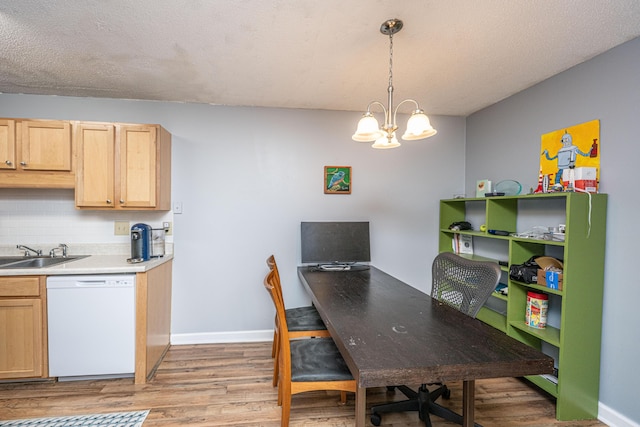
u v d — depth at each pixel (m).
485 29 1.72
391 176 3.21
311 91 2.62
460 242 3.19
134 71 2.25
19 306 2.15
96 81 2.43
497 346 1.23
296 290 3.06
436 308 1.71
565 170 2.05
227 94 2.70
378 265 3.20
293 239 3.05
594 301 1.92
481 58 2.05
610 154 1.90
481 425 1.86
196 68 2.21
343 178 3.11
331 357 1.69
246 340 3.00
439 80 2.40
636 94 1.77
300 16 1.61
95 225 2.77
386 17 1.62
